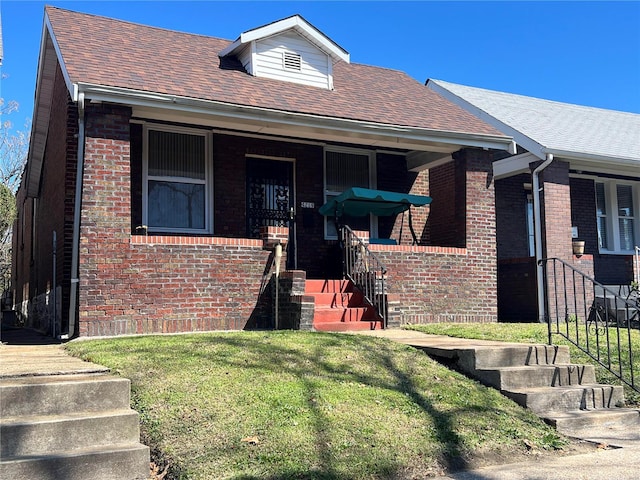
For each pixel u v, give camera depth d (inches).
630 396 256.8
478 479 166.6
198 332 326.3
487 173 447.8
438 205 516.7
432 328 361.7
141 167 410.9
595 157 486.0
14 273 899.4
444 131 423.5
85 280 311.3
